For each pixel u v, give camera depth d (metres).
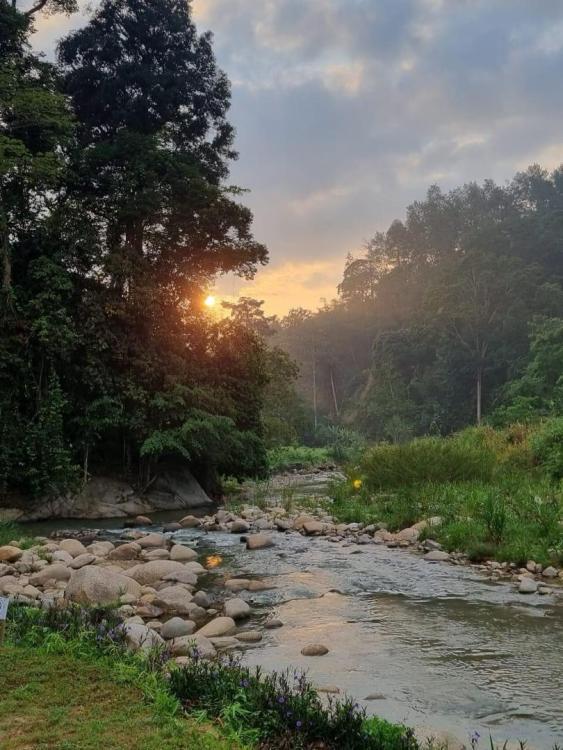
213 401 19.64
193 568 9.44
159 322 19.72
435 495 13.40
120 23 22.66
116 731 3.46
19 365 16.78
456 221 112.00
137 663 4.57
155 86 21.73
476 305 71.88
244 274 21.73
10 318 16.80
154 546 11.64
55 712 3.70
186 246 20.86
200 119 23.72
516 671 5.13
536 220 90.94
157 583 8.52
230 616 6.96
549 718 4.25
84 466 17.88
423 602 7.44
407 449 16.28
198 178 20.56
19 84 18.34
